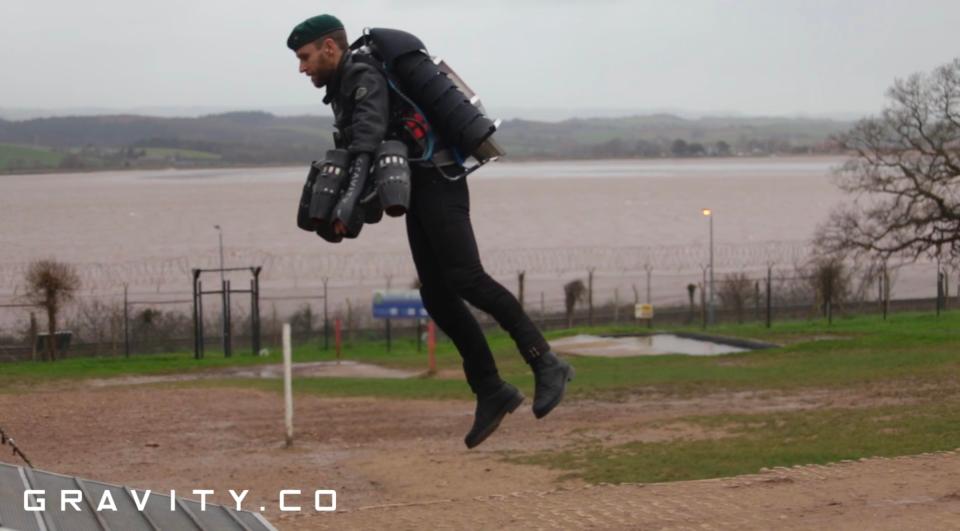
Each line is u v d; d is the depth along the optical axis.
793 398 24.27
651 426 20.59
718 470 15.06
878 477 11.01
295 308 58.00
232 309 58.28
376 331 48.94
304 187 5.12
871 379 26.73
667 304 59.59
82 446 20.08
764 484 11.05
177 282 69.88
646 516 9.81
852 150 52.59
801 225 119.00
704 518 9.52
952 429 17.33
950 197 46.28
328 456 18.95
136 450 19.69
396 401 26.06
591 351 40.72
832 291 52.03
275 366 38.91
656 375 29.94
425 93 5.08
